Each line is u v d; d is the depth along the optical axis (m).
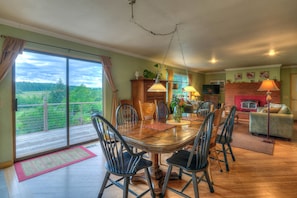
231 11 2.32
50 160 2.86
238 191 1.99
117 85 4.47
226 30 3.02
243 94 7.34
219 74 8.88
